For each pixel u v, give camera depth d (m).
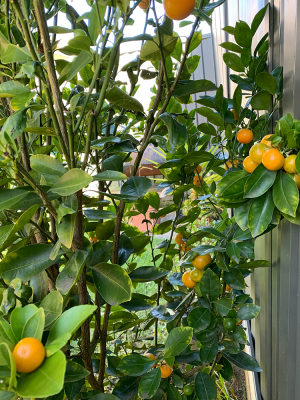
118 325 1.46
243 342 0.93
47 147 0.91
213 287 0.98
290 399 0.88
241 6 1.62
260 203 0.77
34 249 0.71
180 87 0.88
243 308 0.94
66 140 0.65
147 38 0.71
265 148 0.72
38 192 0.62
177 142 0.78
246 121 1.52
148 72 1.15
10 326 0.48
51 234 0.85
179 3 0.60
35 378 0.40
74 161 0.65
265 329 1.30
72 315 0.47
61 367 0.39
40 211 0.91
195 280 1.07
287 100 0.85
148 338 1.43
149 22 0.90
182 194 1.21
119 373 1.18
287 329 0.91
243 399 1.99
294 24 0.77
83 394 0.80
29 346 0.41
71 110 0.67
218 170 1.38
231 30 1.09
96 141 0.93
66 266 0.65
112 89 0.81
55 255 0.62
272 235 1.11
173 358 0.85
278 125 0.69
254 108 0.95
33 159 0.66
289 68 0.83
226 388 1.90
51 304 0.58
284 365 0.95
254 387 1.58
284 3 0.86
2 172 0.86
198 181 1.45
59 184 0.57
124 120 1.07
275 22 1.00
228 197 0.81
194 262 1.08
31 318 0.48
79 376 0.60
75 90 0.92
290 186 0.68
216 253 1.02
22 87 0.63
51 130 0.77
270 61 1.04
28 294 0.75
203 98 1.16
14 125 0.55
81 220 0.68
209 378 1.03
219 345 1.05
